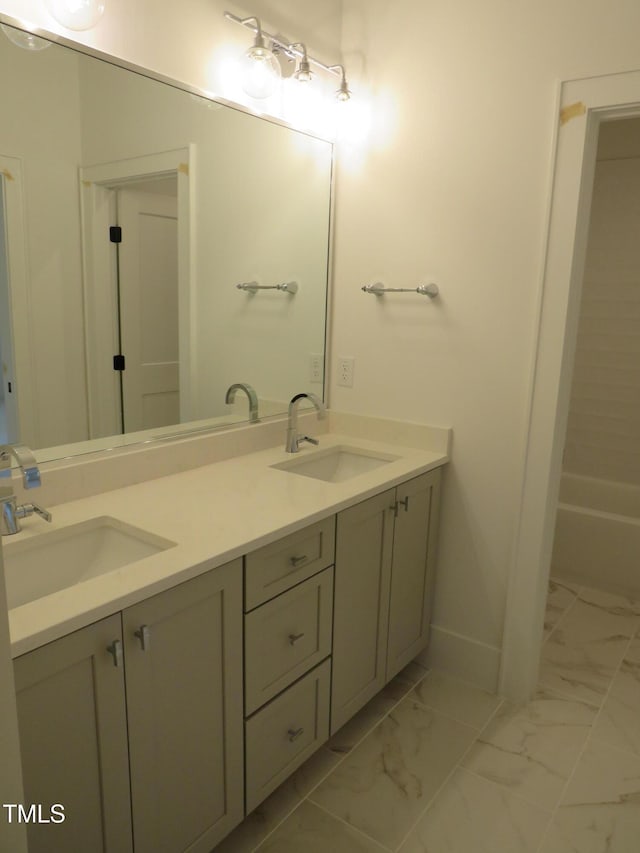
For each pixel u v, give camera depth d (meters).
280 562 1.57
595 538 3.07
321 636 1.78
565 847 1.64
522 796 1.81
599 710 2.21
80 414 1.74
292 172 2.25
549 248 1.98
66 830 1.15
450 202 2.17
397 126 2.25
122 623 1.18
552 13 1.90
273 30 2.10
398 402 2.41
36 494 1.60
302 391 2.48
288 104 2.20
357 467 2.40
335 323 2.54
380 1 2.23
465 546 2.33
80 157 1.64
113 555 1.55
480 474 2.25
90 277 1.72
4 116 1.48
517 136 2.01
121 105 1.71
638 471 3.50
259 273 2.22
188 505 1.68
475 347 2.20
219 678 1.44
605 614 2.87
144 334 1.89
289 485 1.88
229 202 2.06
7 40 1.45
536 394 2.07
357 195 2.39
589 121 1.89
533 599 2.18
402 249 2.31
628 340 3.43
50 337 1.65
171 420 2.01
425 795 1.81
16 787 0.71
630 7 1.78
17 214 1.54
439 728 2.11
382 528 1.99
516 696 2.26
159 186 1.84
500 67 2.01
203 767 1.44
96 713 1.17
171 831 1.38
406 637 2.27
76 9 1.50
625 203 3.37
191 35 1.86
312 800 1.79
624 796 1.81
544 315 2.02
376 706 2.23
